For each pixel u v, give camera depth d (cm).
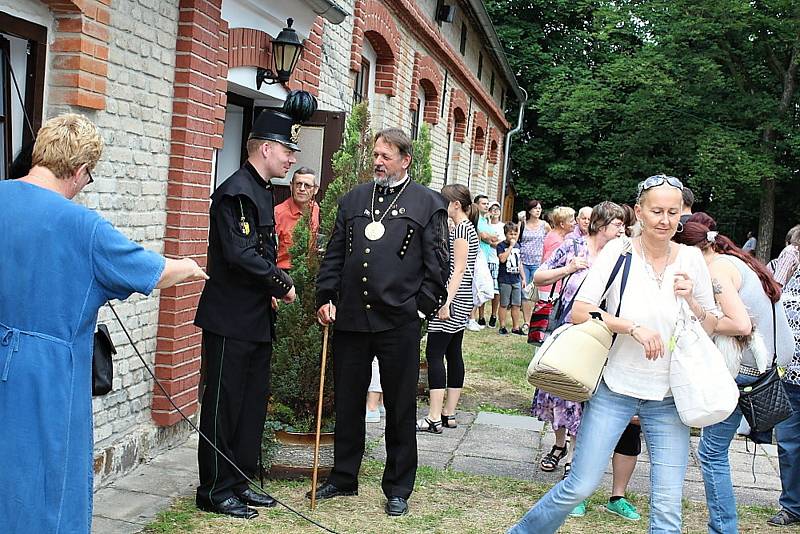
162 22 552
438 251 501
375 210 501
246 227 466
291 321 559
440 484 572
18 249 302
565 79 3045
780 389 455
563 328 396
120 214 522
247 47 686
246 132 782
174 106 576
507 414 798
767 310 466
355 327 499
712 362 381
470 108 2036
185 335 594
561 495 400
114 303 523
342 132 790
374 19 1045
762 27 2450
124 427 545
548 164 3241
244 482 495
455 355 731
